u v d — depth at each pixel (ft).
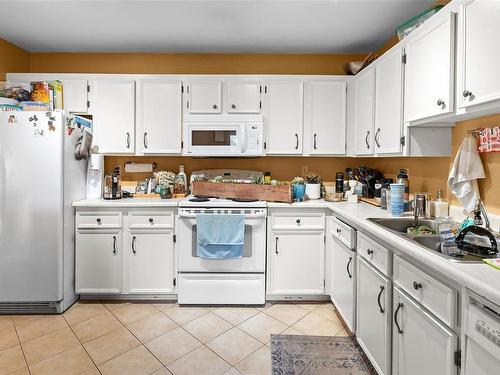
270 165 10.30
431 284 3.82
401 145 6.20
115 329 7.11
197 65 10.22
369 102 7.79
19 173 7.52
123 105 9.11
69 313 7.85
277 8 7.40
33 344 6.50
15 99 8.15
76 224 8.26
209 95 9.11
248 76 9.14
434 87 5.02
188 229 8.13
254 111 9.17
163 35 8.87
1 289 7.61
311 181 9.50
